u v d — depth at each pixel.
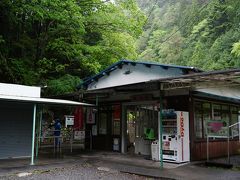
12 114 11.19
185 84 8.88
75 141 18.22
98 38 18.66
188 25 39.84
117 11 17.55
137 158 11.38
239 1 31.25
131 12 17.64
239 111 13.18
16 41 16.08
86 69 17.34
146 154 12.21
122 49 17.81
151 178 8.09
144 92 11.54
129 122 13.98
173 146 10.18
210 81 8.32
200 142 10.88
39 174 8.34
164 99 11.23
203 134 11.20
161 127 9.69
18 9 14.12
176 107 10.86
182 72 10.23
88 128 14.80
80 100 13.61
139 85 9.70
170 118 10.36
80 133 14.77
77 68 18.00
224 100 12.46
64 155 12.28
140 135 12.62
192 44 36.53
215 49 30.12
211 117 11.85
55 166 9.59
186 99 10.62
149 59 38.12
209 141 11.41
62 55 16.94
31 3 14.19
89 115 14.73
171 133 10.33
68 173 8.55
